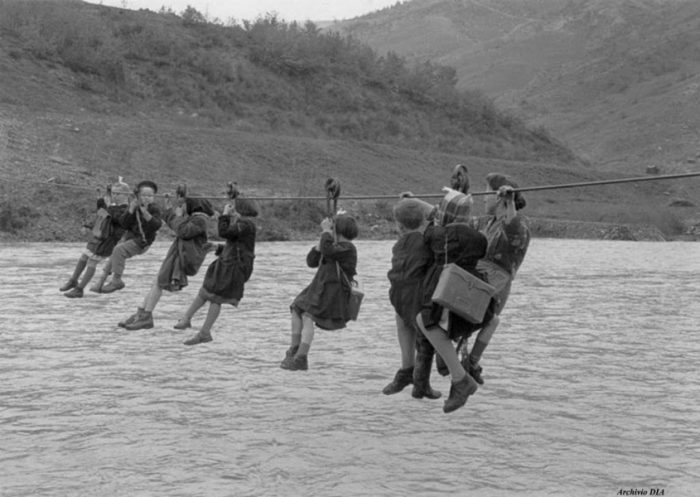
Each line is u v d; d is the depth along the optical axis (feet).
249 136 165.17
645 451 23.12
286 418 25.94
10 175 114.32
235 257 35.32
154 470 20.99
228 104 195.31
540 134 265.34
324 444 23.34
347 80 232.12
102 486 19.81
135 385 29.81
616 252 117.39
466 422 25.82
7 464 21.36
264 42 226.99
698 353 37.78
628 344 40.06
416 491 19.75
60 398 27.91
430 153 196.03
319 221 130.82
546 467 21.65
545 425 25.58
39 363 33.12
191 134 155.53
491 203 28.84
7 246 94.53
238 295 35.50
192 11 226.99
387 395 28.96
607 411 27.35
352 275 31.24
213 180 140.87
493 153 233.14
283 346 37.58
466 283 24.14
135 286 58.08
